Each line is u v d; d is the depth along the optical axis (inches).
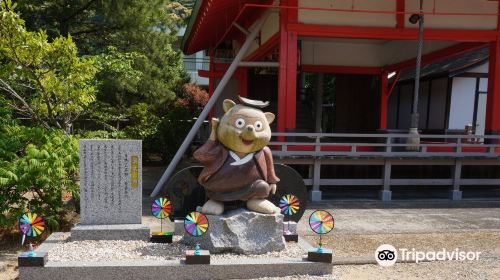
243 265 193.3
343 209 361.1
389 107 809.5
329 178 422.6
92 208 247.9
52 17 621.9
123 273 187.3
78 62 320.5
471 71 602.5
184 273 189.6
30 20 601.3
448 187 458.6
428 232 287.6
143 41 677.3
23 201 259.6
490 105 434.3
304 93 746.8
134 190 251.0
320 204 378.0
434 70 657.0
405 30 422.0
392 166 441.4
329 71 646.5
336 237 271.9
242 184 221.5
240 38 605.6
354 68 652.7
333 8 408.2
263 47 495.5
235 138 217.6
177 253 214.5
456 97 606.5
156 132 600.7
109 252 215.3
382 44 642.2
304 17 405.7
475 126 609.0
